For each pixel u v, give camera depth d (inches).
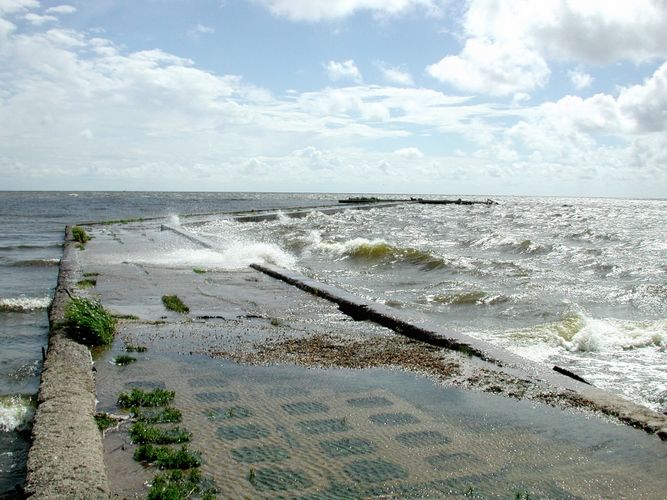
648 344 350.3
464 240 1048.2
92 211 2410.2
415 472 168.2
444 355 295.0
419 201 3137.3
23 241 1054.4
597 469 171.9
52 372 238.8
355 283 590.2
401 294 523.2
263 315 395.2
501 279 598.9
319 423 203.6
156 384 242.4
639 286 549.6
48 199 4355.3
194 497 149.5
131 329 339.9
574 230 1333.7
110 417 201.6
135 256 707.4
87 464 158.4
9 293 502.9
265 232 1197.1
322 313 405.7
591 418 211.6
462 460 176.7
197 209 2628.0
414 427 201.8
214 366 271.0
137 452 173.2
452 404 224.7
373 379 255.8
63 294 426.6
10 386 252.4
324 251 855.7
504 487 160.4
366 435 193.9
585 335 352.8
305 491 155.0
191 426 197.6
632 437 195.2
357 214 2018.9
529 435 195.9
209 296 458.9
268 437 190.2
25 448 188.1
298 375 260.1
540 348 339.0
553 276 614.2
